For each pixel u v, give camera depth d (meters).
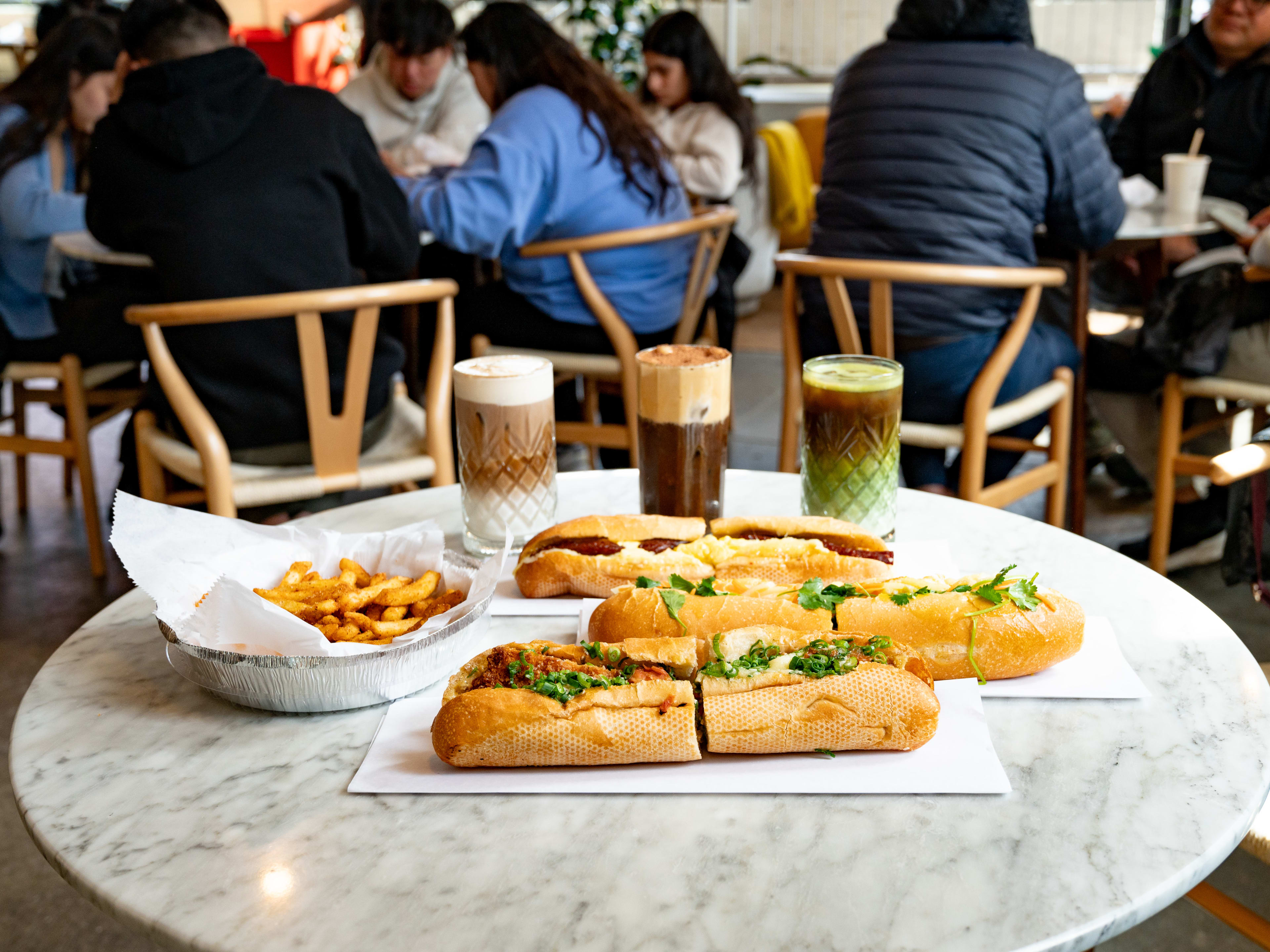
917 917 0.57
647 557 0.92
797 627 0.78
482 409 1.03
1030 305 1.89
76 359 2.46
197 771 0.72
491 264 2.93
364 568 0.92
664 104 3.55
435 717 0.75
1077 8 5.87
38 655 2.21
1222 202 2.64
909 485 2.21
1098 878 0.60
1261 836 0.89
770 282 4.85
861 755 0.70
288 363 1.79
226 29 1.86
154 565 0.81
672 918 0.57
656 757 0.69
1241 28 2.88
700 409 1.00
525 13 2.27
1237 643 0.86
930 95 1.98
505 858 0.62
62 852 0.63
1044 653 0.78
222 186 1.75
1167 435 2.26
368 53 4.39
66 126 2.61
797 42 6.23
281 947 0.56
